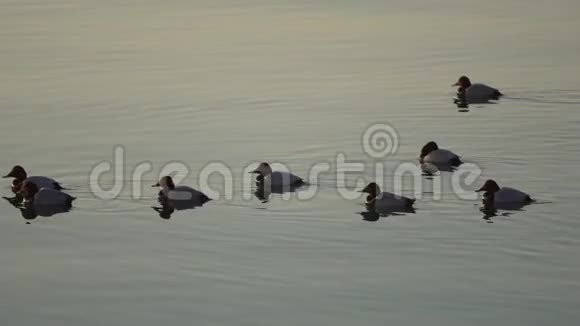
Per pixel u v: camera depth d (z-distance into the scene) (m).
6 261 22.94
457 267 21.86
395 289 20.80
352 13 54.00
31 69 41.41
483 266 21.86
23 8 56.00
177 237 24.09
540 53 43.91
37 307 20.38
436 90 38.06
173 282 21.44
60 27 50.31
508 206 25.31
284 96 37.12
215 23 51.34
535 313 19.53
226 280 21.47
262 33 48.84
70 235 24.50
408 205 25.50
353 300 20.30
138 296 20.78
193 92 37.72
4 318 19.88
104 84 38.91
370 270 21.80
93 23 51.47
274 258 22.62
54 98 36.88
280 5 56.56
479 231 23.80
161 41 47.00
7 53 44.41
